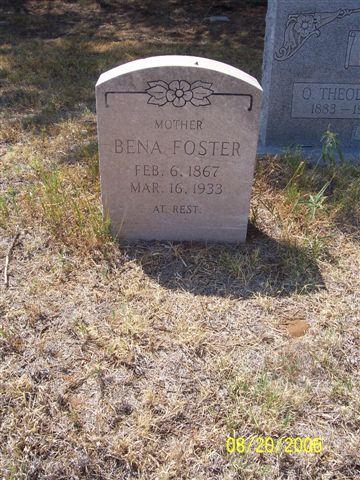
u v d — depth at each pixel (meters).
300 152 2.08
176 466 0.97
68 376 1.15
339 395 1.11
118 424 1.05
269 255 1.54
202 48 3.48
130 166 1.45
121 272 1.46
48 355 1.20
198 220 1.55
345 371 1.17
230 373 1.16
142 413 1.07
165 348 1.22
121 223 1.54
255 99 1.35
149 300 1.37
